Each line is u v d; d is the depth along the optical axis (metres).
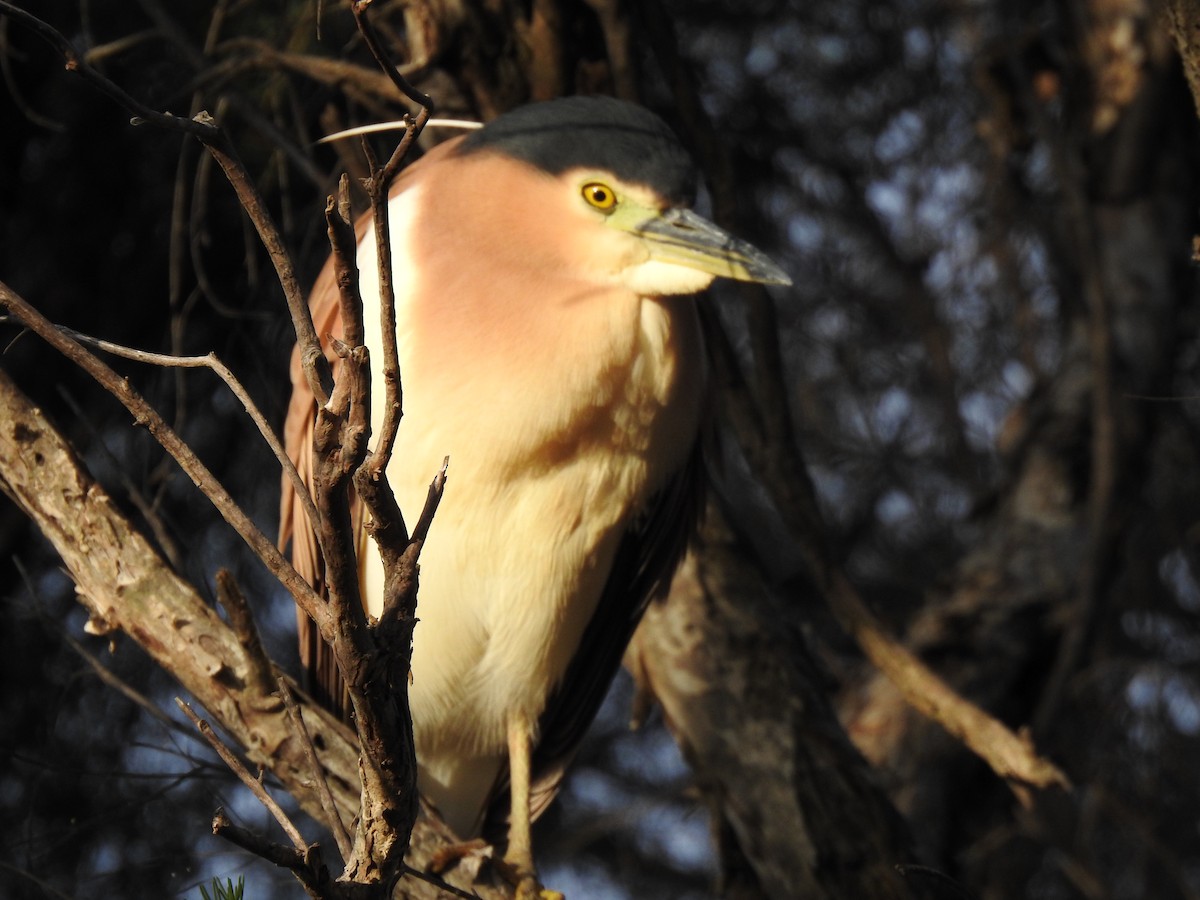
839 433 9.69
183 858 6.17
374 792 2.91
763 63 9.13
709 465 7.09
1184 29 3.91
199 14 7.34
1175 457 8.91
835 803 6.27
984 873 8.43
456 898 4.71
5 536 7.36
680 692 6.58
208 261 7.46
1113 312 8.44
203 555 7.59
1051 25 9.30
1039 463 8.48
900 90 9.34
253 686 4.43
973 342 9.81
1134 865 8.61
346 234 2.58
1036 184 9.40
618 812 8.34
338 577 2.72
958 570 8.30
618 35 6.04
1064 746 8.01
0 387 4.46
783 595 9.24
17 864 5.56
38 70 7.58
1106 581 7.53
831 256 9.64
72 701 6.90
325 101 6.45
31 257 7.71
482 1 6.30
